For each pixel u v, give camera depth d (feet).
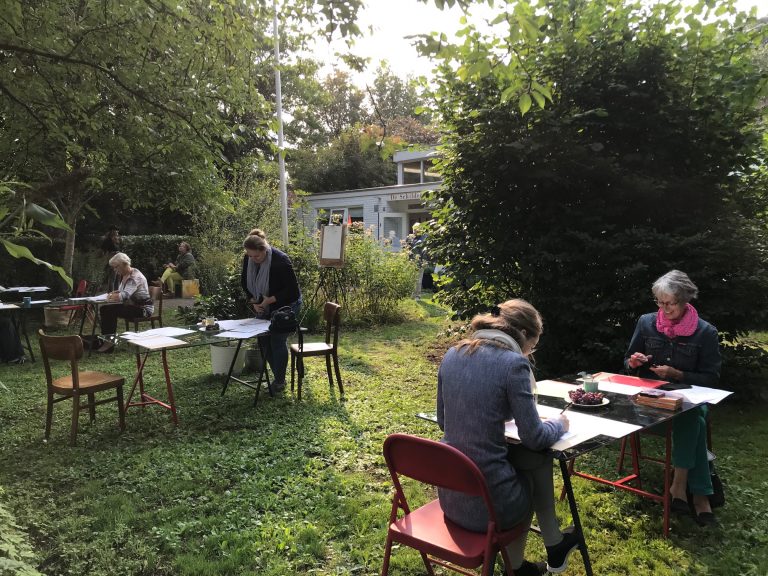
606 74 18.56
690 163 18.86
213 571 9.05
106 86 16.98
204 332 17.25
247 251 18.97
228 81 17.95
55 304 25.36
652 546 9.78
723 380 17.70
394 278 34.40
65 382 15.52
